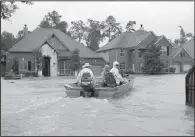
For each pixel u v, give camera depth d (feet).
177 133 20.77
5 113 28.60
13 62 122.72
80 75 46.06
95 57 146.61
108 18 233.76
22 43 134.41
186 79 33.94
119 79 47.60
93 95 42.19
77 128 22.21
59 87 63.26
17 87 63.36
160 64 138.31
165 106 33.06
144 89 55.21
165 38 159.63
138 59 155.84
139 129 22.08
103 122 24.45
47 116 26.99
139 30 170.40
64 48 140.36
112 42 171.22
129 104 34.73
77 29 242.17
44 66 124.16
